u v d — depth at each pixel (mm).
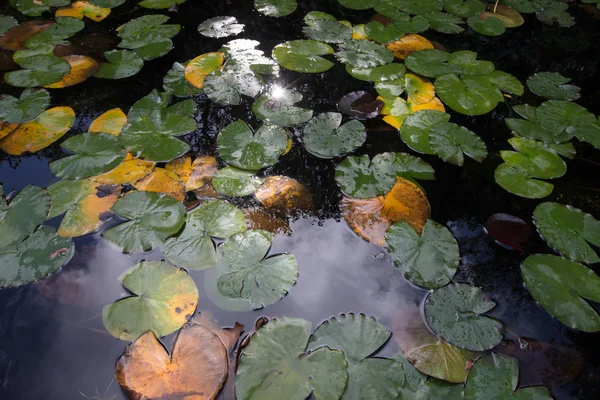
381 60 2141
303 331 1172
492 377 1109
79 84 1952
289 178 1602
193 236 1375
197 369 1093
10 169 1580
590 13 2650
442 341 1178
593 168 1727
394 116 1859
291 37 2289
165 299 1229
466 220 1511
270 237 1398
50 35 2193
